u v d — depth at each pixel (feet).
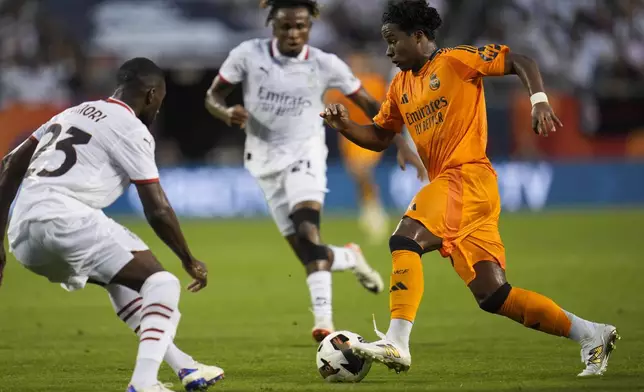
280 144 98.32
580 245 185.88
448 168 70.74
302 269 159.94
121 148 62.28
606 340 69.67
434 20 71.46
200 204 260.01
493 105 262.88
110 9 279.69
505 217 247.91
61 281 63.57
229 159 270.05
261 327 102.89
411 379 70.44
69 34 274.77
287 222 99.86
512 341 89.71
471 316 107.76
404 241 68.90
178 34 269.03
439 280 143.64
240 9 284.41
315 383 69.26
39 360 82.23
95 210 62.49
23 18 271.69
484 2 294.05
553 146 268.00
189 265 63.82
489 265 69.82
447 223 69.26
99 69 267.18
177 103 268.00
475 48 70.23
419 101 71.51
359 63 211.61
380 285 107.76
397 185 263.29
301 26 96.63
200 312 115.34
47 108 239.71
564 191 268.00
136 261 61.72
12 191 66.59
